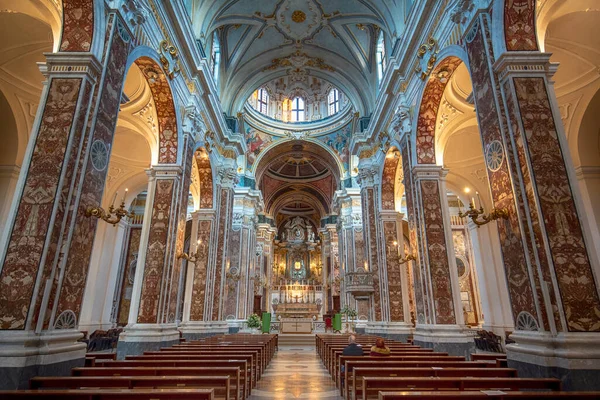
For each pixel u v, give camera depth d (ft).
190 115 32.86
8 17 25.31
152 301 27.20
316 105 81.82
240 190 68.95
